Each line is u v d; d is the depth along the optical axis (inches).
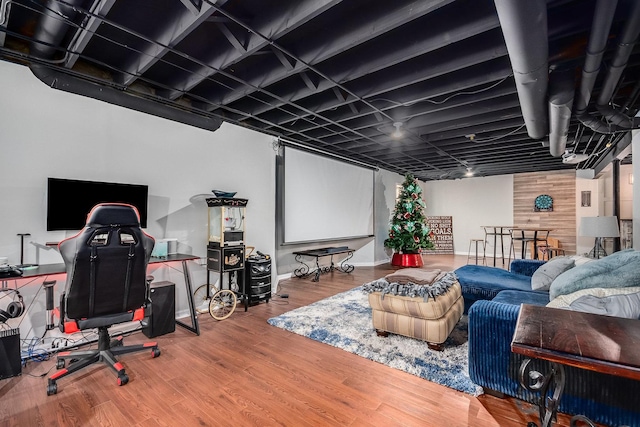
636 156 143.8
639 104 138.3
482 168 327.6
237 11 90.8
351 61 115.0
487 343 78.4
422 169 335.0
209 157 156.0
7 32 86.7
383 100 146.6
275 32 89.0
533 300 105.7
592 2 83.0
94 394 81.0
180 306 142.9
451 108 161.5
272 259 187.3
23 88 102.6
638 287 72.9
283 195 207.0
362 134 199.6
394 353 103.0
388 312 114.2
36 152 105.0
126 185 123.7
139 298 92.0
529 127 134.5
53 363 98.5
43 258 106.0
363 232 285.9
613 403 63.5
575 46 96.0
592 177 289.6
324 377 89.4
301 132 192.9
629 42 77.3
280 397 79.7
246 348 108.9
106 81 117.1
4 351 88.3
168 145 139.9
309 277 233.0
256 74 125.4
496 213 365.7
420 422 70.3
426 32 96.7
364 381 87.4
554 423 68.8
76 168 113.5
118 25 85.3
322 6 78.2
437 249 391.2
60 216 108.3
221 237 143.6
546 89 98.9
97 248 81.7
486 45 101.3
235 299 143.8
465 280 136.9
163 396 80.1
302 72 122.0
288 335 120.3
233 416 72.2
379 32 88.4
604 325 56.0
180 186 144.2
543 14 62.7
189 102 151.1
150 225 133.5
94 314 85.1
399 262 286.8
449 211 398.3
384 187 324.8
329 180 248.7
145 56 107.8
